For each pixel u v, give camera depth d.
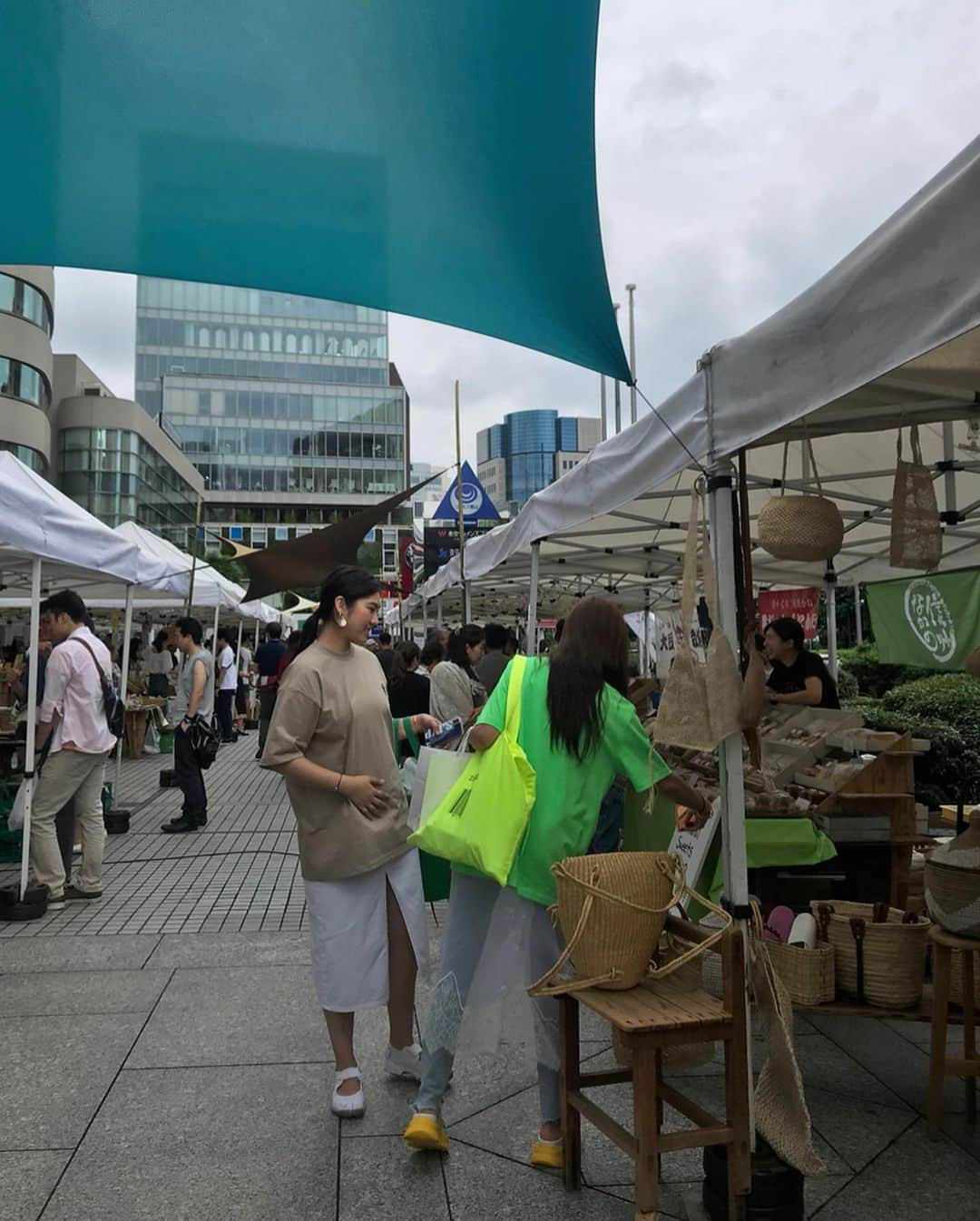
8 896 6.29
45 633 8.10
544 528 6.09
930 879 3.42
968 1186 3.10
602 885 2.86
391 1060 3.86
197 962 5.36
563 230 2.79
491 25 2.38
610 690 3.15
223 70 2.46
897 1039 4.30
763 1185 2.83
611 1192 3.09
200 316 97.56
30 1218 2.91
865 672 14.12
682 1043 2.71
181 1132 3.45
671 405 3.56
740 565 3.45
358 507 99.31
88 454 59.03
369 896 3.61
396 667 8.07
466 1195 3.07
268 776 13.63
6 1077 3.90
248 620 23.95
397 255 3.01
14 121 2.55
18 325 41.44
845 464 6.03
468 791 3.14
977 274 1.94
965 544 6.69
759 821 4.32
